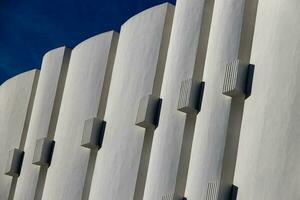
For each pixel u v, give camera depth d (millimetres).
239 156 23828
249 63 24812
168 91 28016
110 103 31312
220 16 26859
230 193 23750
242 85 24484
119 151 29594
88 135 31078
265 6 24922
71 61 35156
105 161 30234
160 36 29500
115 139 30078
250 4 25891
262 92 23641
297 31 22922
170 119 27422
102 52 32938
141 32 30703
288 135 22000
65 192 32000
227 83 24734
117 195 28828
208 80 26344
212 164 24734
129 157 28922
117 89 31125
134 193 28000
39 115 35562
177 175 26172
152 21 30250
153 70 29188
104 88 32156
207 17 27734
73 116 33281
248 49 25375
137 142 28812
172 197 25781
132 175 28422
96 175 30594
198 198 24906
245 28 25547
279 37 23578
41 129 35000
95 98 32281
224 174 24203
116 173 29312
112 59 32625
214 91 25812
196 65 27156
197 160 25609
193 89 26562
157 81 29000
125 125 29766
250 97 24172
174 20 29219
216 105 25500
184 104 26516
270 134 22672
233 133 24531
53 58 36156
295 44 22844
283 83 22828
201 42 27438
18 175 35812
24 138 36719
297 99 22125
